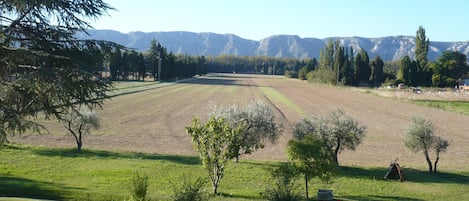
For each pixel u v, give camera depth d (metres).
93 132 43.56
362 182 26.94
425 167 32.22
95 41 14.88
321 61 182.00
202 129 23.70
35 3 13.09
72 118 31.27
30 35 14.12
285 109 74.56
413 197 23.91
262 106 33.12
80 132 33.31
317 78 177.00
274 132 33.19
